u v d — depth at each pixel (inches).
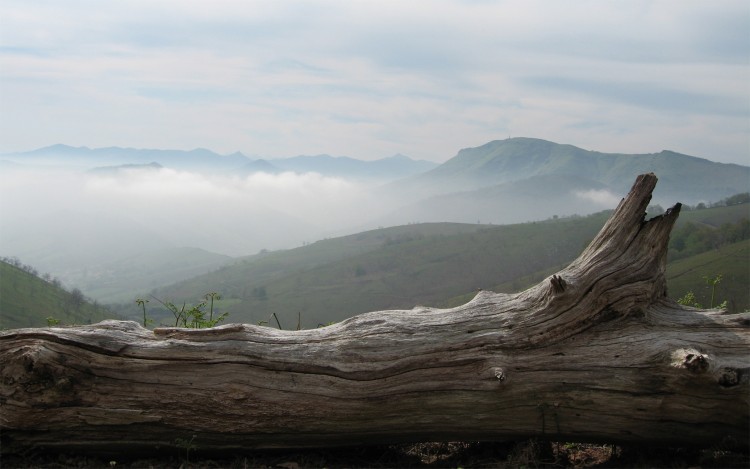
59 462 270.4
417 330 282.2
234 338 279.1
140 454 276.8
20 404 261.3
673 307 294.0
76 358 267.7
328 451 285.9
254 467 267.1
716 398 253.1
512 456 271.4
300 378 270.4
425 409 269.4
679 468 260.4
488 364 268.5
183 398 267.6
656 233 290.8
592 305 277.9
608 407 263.3
